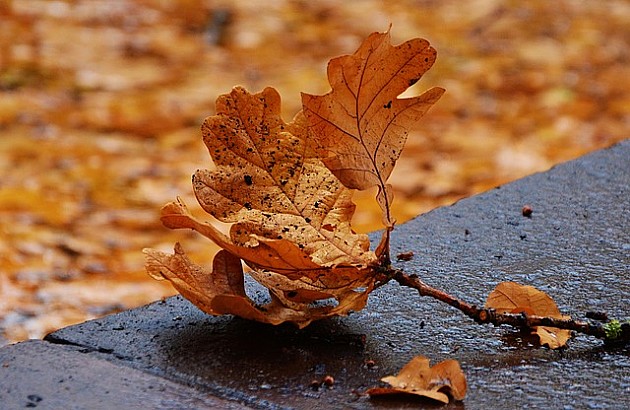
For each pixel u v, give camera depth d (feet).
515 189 6.21
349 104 5.24
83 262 9.61
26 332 8.10
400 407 5.11
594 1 20.75
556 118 14.46
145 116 14.33
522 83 16.05
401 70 5.25
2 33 17.62
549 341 5.32
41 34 17.78
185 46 17.92
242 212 5.34
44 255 9.70
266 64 17.13
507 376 5.21
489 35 18.71
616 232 5.92
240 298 5.18
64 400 5.13
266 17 19.75
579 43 18.11
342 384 5.18
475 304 5.52
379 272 5.28
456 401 5.13
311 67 16.93
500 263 5.74
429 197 11.58
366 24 19.51
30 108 14.38
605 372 5.23
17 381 5.19
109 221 10.68
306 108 5.22
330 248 5.29
